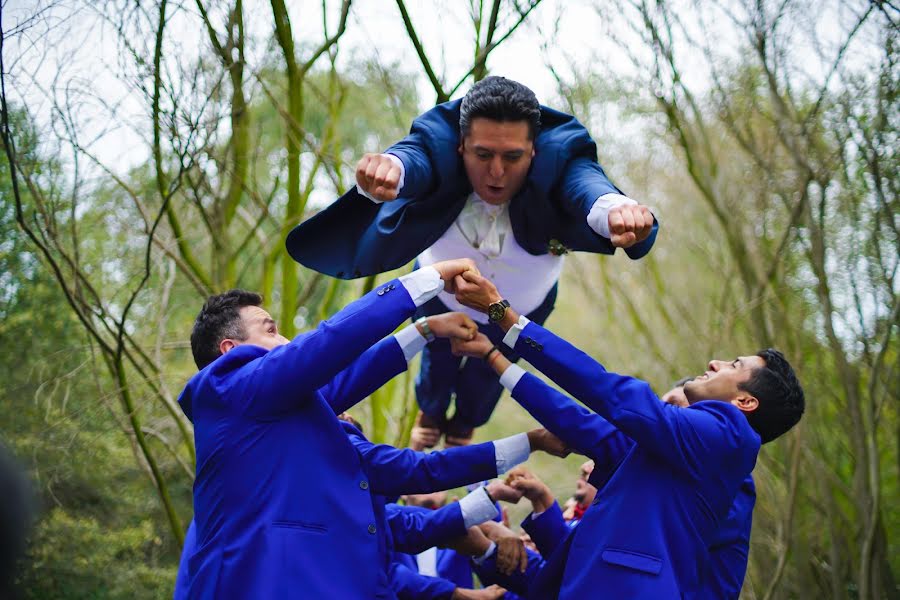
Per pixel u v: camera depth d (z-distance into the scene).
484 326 3.46
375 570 2.55
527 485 3.32
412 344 3.01
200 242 5.89
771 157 5.44
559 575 2.87
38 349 5.86
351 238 3.05
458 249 3.15
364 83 5.71
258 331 2.95
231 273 5.01
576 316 8.37
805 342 5.91
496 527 3.52
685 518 2.68
